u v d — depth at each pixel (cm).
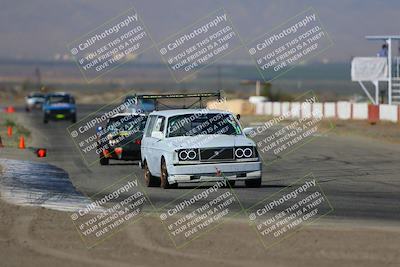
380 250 3550
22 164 7938
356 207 4969
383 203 5175
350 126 15000
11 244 3750
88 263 3394
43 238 3894
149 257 3497
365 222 4341
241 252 3572
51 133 14488
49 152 10081
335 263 3350
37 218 4409
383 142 11631
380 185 6338
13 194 5403
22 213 4562
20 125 16525
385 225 4228
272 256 3484
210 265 3338
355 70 17862
